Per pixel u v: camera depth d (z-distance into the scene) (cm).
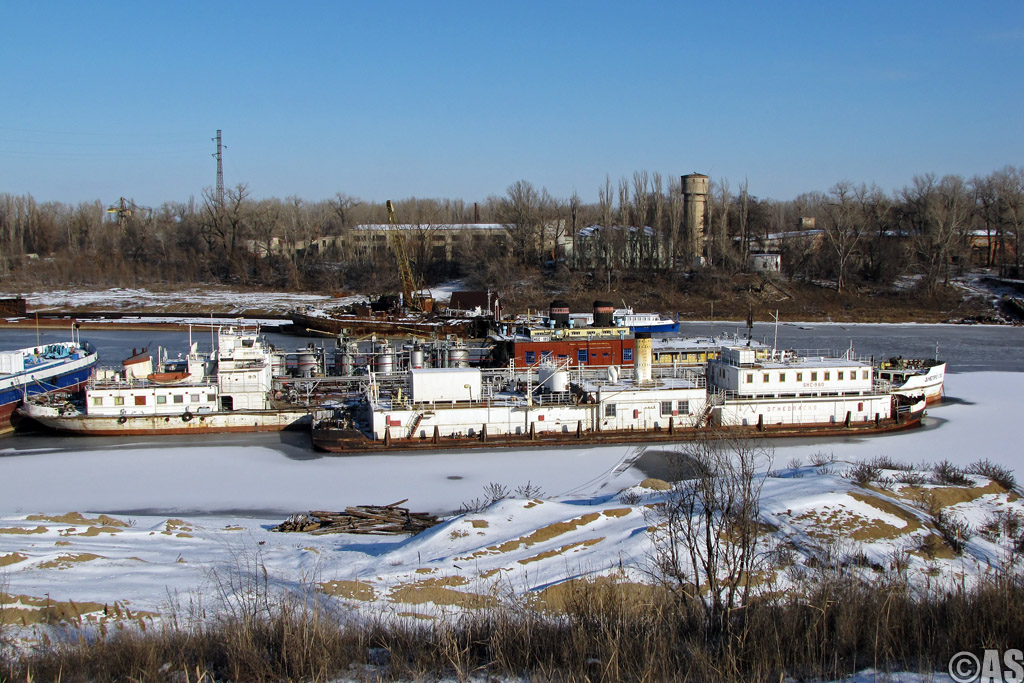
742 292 18650
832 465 5206
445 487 5444
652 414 6700
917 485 4156
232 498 5247
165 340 14200
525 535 3481
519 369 8031
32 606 2709
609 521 3634
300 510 5000
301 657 2283
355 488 5447
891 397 7106
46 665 2245
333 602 2820
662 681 2183
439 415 6494
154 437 6975
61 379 8650
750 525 2631
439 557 3347
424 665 2312
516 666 2327
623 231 19888
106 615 2667
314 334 15400
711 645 2336
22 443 6788
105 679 2214
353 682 2245
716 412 6838
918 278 19375
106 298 19788
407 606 2811
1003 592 2503
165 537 3834
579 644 2370
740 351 7075
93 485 5556
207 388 7219
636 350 6869
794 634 2367
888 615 2380
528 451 6372
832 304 18062
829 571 2855
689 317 17375
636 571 2956
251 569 3253
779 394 6956
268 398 7412
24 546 3484
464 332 14438
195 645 2369
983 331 15400
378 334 14962
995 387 9288
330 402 7631
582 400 6712
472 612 2686
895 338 14212
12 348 12988
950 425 7331
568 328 8925
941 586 2881
